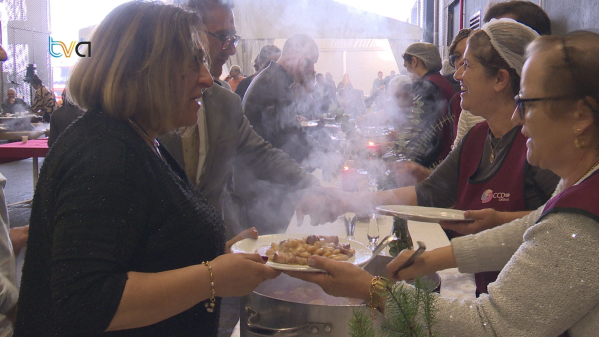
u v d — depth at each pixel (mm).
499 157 1589
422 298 842
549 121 870
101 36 1058
